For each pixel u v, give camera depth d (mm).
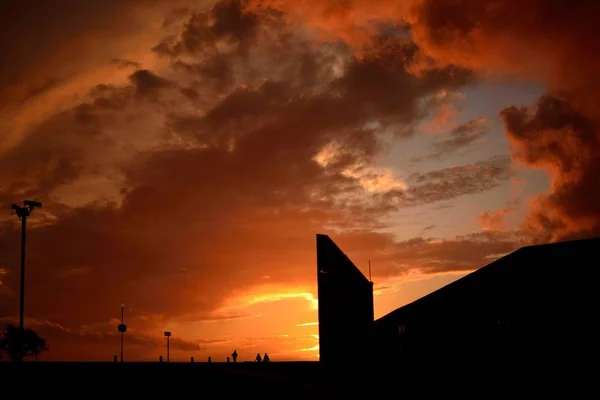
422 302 33906
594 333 24688
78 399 33281
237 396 34062
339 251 43531
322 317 42000
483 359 28359
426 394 31688
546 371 25406
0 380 36688
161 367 43094
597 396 23875
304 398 33219
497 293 28234
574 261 26422
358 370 39406
